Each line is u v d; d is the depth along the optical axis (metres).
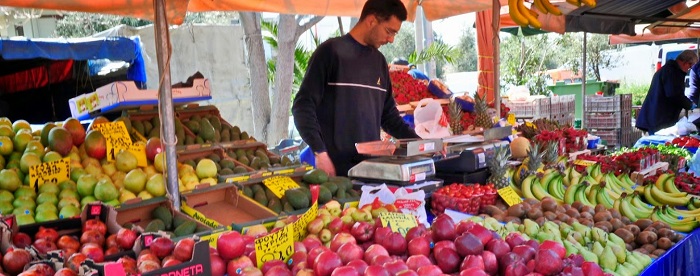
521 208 3.46
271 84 13.90
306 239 2.59
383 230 2.47
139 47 9.71
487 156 4.08
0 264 2.12
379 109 4.45
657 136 9.28
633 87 22.77
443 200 3.55
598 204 3.84
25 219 2.94
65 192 3.13
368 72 4.29
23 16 9.88
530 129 6.46
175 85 4.02
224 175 3.48
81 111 4.29
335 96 4.19
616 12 7.40
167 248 2.16
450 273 2.27
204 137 4.23
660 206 4.07
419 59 12.87
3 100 10.18
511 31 9.20
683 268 3.33
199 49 10.98
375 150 3.58
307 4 6.83
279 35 10.40
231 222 3.17
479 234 2.32
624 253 3.01
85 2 5.10
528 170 4.33
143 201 3.03
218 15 14.34
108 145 3.50
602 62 25.17
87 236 2.55
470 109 6.66
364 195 3.23
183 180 3.39
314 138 3.93
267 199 3.37
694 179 5.21
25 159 3.25
